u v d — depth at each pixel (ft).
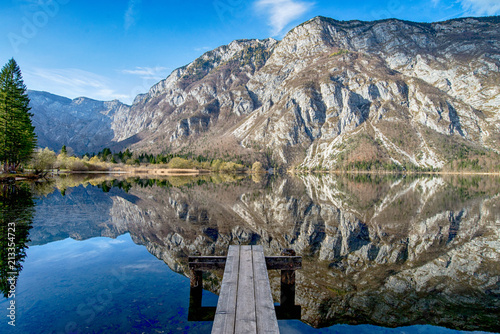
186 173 460.55
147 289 31.35
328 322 26.61
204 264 31.07
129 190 149.18
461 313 29.04
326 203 114.42
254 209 96.17
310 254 49.60
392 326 26.17
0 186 127.95
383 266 44.06
